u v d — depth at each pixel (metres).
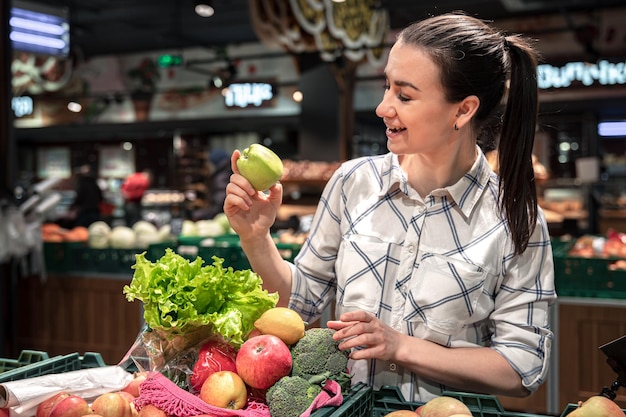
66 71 11.24
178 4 11.12
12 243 4.69
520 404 4.06
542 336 1.68
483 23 1.62
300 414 1.28
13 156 4.80
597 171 9.38
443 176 1.71
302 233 4.99
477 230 1.70
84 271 5.01
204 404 1.28
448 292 1.66
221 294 1.41
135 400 1.37
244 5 11.20
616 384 1.40
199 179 12.72
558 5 10.12
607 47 10.50
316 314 1.91
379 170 1.82
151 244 4.75
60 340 5.07
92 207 8.68
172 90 13.21
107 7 11.41
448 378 1.59
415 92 1.51
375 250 1.75
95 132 14.74
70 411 1.31
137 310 4.81
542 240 1.70
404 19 10.92
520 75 1.62
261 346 1.34
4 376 1.46
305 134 10.20
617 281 3.88
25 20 6.08
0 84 4.69
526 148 1.64
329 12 6.74
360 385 1.45
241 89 13.71
